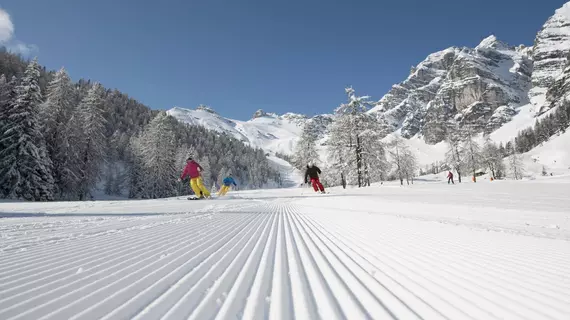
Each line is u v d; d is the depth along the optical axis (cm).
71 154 2811
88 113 3162
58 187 2700
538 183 2278
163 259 221
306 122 4603
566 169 10638
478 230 383
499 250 244
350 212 745
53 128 2788
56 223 465
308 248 277
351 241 314
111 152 5688
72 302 128
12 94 2484
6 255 228
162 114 4294
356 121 3403
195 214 661
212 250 262
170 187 4119
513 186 2012
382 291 149
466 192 1686
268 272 188
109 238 320
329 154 3619
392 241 305
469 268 187
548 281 154
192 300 134
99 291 144
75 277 169
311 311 121
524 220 541
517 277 164
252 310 122
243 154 14038
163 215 631
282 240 326
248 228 437
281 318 112
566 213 653
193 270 190
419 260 215
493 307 121
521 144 15812
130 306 124
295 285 160
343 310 122
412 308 124
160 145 4028
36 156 2350
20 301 127
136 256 230
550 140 14312
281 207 988
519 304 123
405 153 5972
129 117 9250
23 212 688
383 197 1444
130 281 163
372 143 3325
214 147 12075
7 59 6438
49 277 168
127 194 5097
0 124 2330
